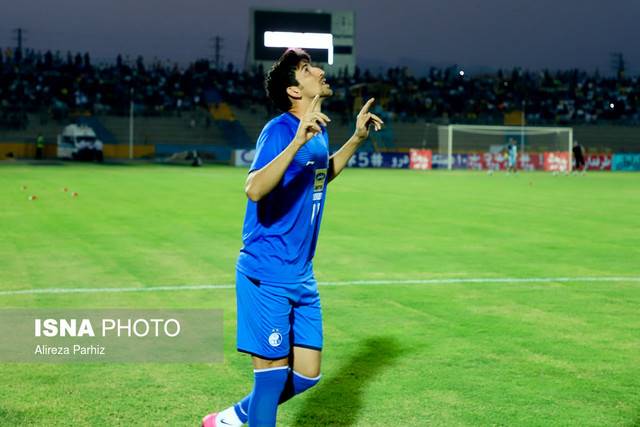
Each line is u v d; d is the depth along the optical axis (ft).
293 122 11.98
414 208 60.95
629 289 27.76
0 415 14.66
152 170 124.57
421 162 163.73
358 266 32.63
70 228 44.86
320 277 29.91
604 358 18.70
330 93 12.21
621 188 93.50
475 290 27.40
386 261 34.04
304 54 12.15
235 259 33.86
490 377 17.15
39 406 15.19
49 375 17.22
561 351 19.31
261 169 11.26
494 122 218.38
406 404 15.37
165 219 50.11
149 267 31.65
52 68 219.00
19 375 17.22
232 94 215.72
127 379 16.97
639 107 246.06
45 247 37.17
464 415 14.76
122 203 61.26
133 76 224.12
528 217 54.65
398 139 205.26
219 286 27.63
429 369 17.71
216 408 15.12
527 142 192.44
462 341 20.24
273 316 11.90
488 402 15.49
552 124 220.43
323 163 12.29
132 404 15.34
